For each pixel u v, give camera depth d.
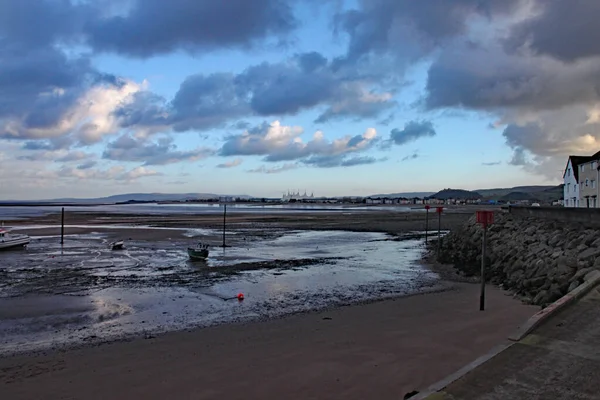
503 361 6.50
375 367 8.11
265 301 15.09
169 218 80.12
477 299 14.41
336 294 16.20
